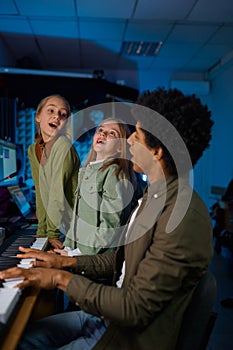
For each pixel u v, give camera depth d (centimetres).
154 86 612
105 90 430
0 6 361
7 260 116
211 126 90
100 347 89
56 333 112
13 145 242
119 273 114
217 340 217
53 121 186
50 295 133
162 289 79
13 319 79
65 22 404
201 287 86
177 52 507
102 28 422
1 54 452
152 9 367
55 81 421
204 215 86
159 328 83
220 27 412
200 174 619
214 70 570
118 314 81
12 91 412
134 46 487
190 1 346
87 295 85
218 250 395
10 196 214
